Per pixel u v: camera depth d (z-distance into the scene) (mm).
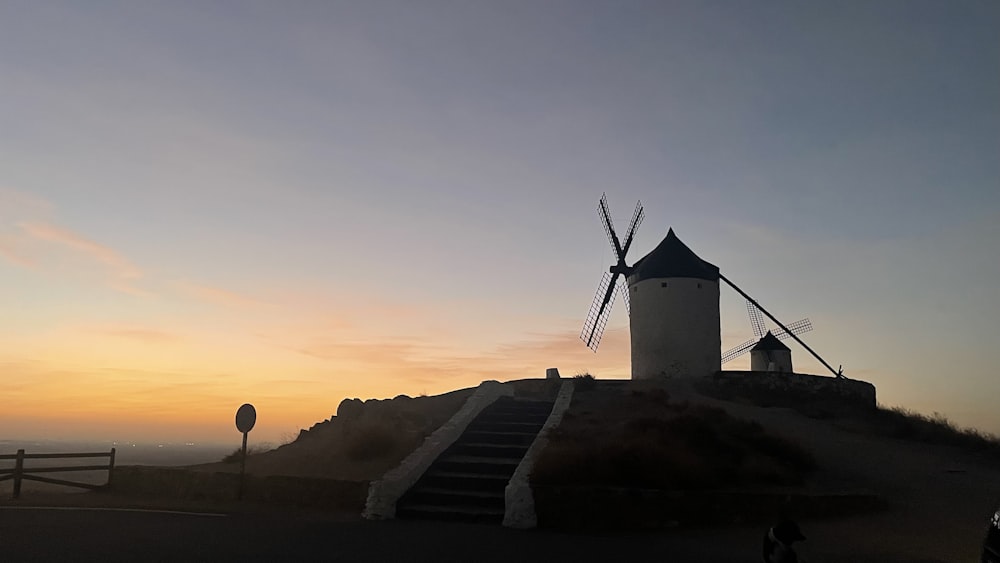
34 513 14711
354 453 19047
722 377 31234
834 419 26766
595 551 11492
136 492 18344
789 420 25422
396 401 24438
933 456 21141
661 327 36625
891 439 23859
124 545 11211
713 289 37594
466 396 24859
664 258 37781
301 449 21141
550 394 28141
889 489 16891
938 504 15695
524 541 12312
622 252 46500
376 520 14352
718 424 20078
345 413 24281
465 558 10703
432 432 20094
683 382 32688
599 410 22641
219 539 11852
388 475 15641
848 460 19609
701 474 15344
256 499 16891
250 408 17844
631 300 38656
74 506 15820
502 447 18516
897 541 12258
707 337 36625
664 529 13844
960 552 11477
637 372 37469
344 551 11008
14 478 17594
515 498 14211
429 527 13594
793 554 7863
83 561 10008
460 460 17688
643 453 15570
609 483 14852
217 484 17422
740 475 16109
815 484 16672
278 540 11852
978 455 21828
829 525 13672
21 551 10672
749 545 12164
